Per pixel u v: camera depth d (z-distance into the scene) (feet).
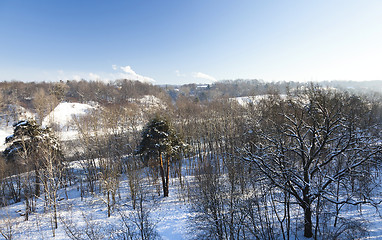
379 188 66.39
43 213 82.58
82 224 73.05
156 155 93.56
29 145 80.48
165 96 339.36
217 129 149.89
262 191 61.05
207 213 54.08
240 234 57.72
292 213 66.03
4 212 82.02
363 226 53.31
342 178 47.34
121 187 105.70
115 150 112.47
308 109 54.54
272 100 110.73
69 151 129.80
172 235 65.36
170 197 93.50
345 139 50.37
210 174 63.82
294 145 60.23
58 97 282.36
